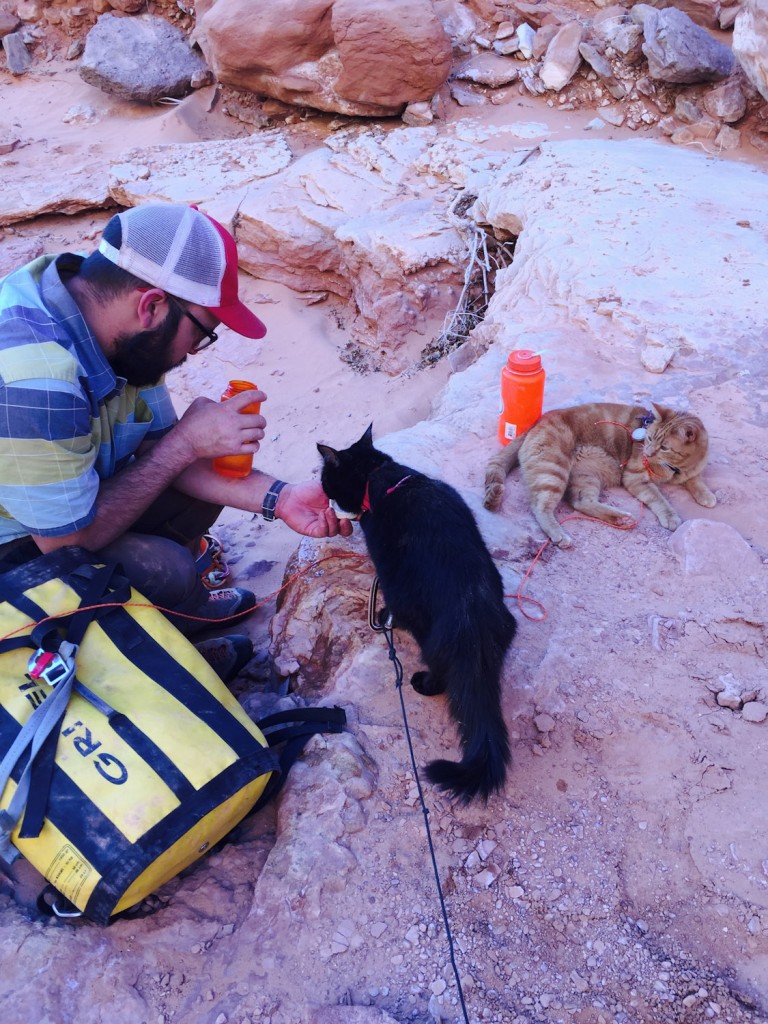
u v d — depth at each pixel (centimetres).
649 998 210
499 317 580
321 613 322
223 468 322
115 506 275
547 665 280
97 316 256
